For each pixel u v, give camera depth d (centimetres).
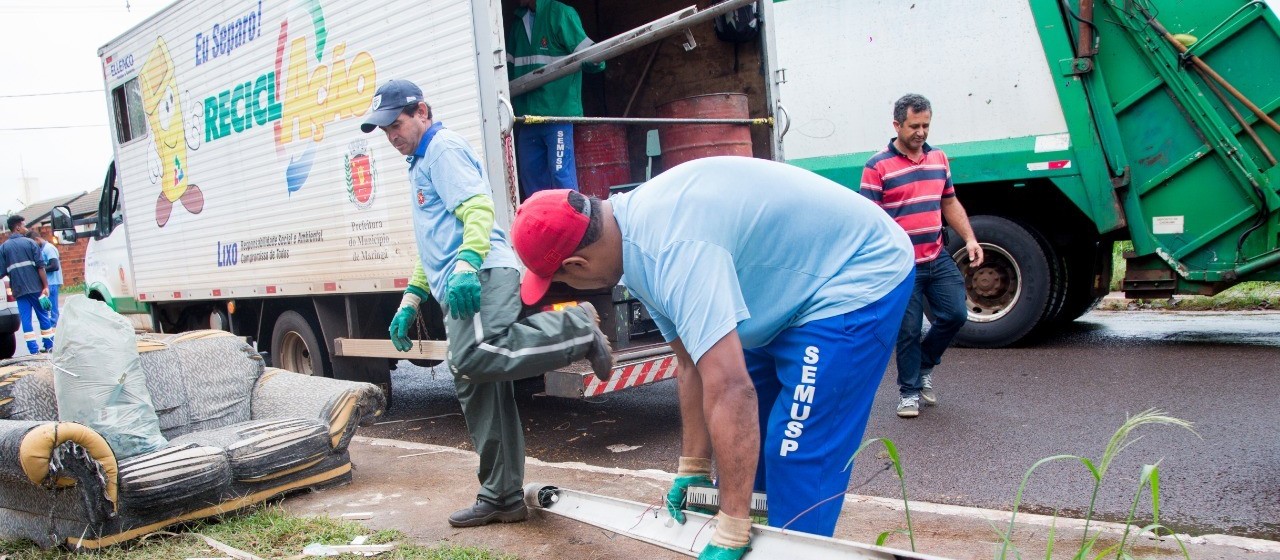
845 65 720
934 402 512
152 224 835
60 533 353
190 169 760
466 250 314
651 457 466
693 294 217
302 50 612
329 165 603
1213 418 443
